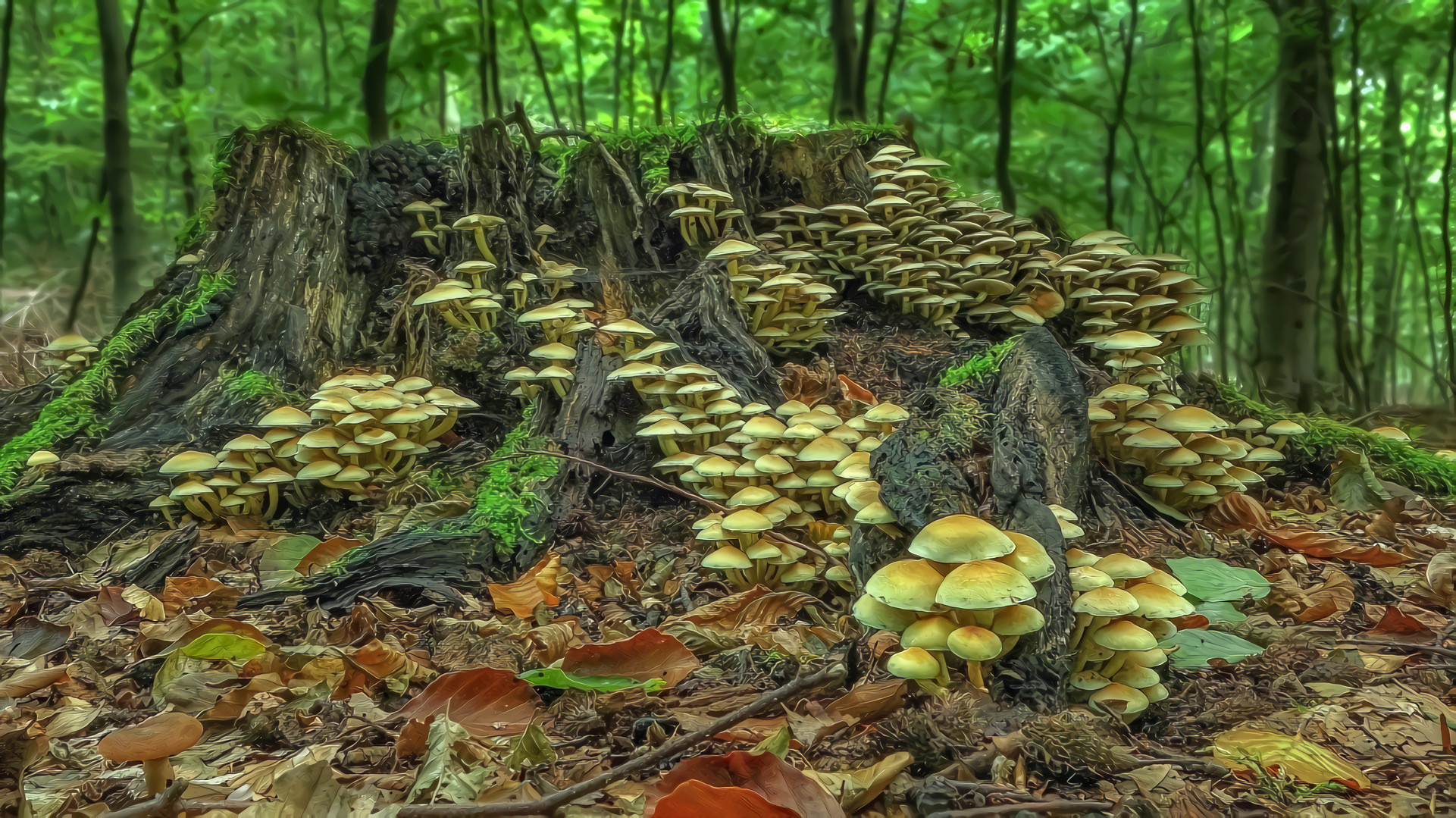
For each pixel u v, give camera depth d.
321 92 2.82
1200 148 2.00
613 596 0.78
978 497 0.69
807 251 1.32
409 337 1.18
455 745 0.52
